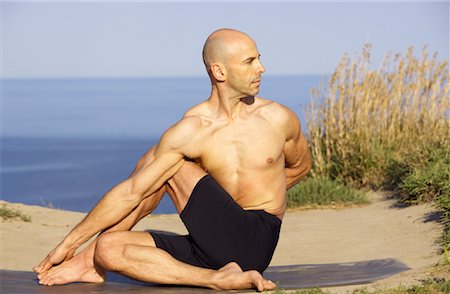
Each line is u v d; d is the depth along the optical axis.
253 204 6.92
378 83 12.34
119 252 6.82
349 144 12.09
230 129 6.82
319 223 9.86
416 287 6.04
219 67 6.70
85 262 7.22
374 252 8.05
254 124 6.85
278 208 7.00
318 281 6.89
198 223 6.76
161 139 6.83
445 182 9.35
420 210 9.32
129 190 6.95
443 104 11.86
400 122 12.39
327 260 8.02
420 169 10.48
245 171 6.83
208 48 6.77
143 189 6.92
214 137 6.80
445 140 11.07
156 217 11.05
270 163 6.86
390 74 12.34
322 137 12.52
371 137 12.16
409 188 10.01
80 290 6.86
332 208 10.82
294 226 9.81
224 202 6.75
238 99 6.82
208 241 6.75
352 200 10.97
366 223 9.46
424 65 12.17
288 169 7.60
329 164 12.17
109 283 7.19
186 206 6.80
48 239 9.28
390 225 9.09
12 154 46.28
